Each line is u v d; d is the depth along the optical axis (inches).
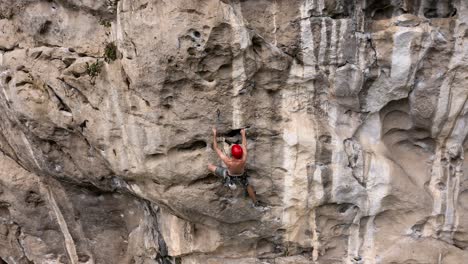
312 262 334.0
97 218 387.9
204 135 287.1
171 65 266.2
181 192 301.7
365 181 311.9
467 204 321.4
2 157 403.9
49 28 316.5
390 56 282.4
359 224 326.3
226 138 293.9
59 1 306.3
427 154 322.0
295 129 293.6
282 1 273.9
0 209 416.2
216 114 283.3
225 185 301.1
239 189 303.9
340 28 275.7
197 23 259.9
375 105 301.0
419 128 311.9
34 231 411.2
